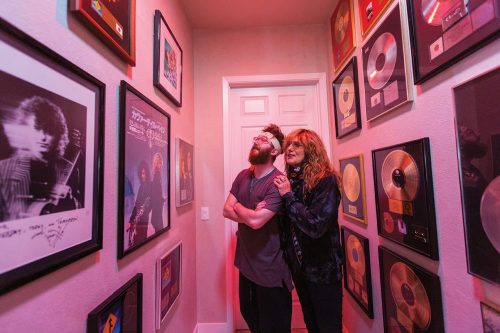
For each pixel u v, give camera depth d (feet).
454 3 2.30
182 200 4.85
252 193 4.21
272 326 3.92
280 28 6.52
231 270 6.15
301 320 6.16
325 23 6.43
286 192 3.81
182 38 5.43
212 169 6.29
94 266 2.19
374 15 3.85
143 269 3.20
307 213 3.53
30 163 1.51
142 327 3.07
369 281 4.27
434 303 2.70
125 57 2.71
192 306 5.64
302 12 6.01
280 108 6.63
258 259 4.05
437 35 2.53
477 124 2.07
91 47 2.22
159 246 3.77
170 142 4.25
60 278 1.79
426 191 2.77
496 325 2.02
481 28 2.02
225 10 5.83
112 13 2.47
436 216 2.71
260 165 4.38
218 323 5.98
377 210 3.89
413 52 2.90
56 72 1.73
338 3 5.42
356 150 4.73
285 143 4.34
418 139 2.89
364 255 4.37
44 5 1.70
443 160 2.57
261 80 6.42
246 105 6.63
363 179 4.41
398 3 3.19
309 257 3.76
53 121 1.70
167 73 4.17
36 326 1.57
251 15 6.05
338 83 5.47
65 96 1.82
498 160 1.90
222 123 6.37
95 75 2.26
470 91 2.15
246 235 4.29
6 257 1.35
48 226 1.64
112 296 2.40
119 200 2.59
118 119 2.65
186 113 5.58
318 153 3.96
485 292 2.14
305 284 3.95
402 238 3.26
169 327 4.13
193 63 6.41
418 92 2.94
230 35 6.53
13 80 1.41
